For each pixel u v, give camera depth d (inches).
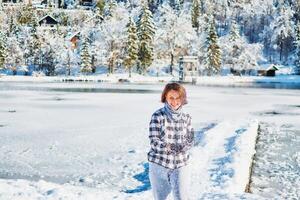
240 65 4306.1
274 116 1222.3
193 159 566.6
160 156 213.3
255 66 4328.3
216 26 6752.0
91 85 2829.7
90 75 3865.7
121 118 1092.5
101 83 3189.0
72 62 3932.1
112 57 3905.0
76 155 657.0
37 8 6456.7
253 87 2898.6
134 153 671.8
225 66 4370.1
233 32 4389.8
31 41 4003.4
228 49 4333.2
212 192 406.6
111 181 521.7
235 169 516.4
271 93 2246.6
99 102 1551.4
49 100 1619.1
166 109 214.1
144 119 1076.5
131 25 3708.2
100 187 496.4
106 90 2269.9
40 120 1045.2
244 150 636.1
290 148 754.2
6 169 569.9
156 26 4343.0
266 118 1172.5
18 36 4178.2
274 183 528.4
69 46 4124.0
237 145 669.3
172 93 210.4
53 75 3860.7
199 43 4279.0
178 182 214.5
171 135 212.4
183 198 214.7
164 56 4175.7
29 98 1704.0
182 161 215.2
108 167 587.2
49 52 3905.0
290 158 673.0
